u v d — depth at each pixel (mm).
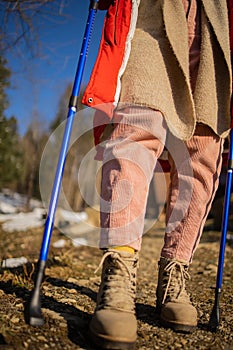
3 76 4461
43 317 1528
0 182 14188
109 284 1475
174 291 1732
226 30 1763
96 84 1566
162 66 1631
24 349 1313
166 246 1809
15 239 5383
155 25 1669
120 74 1609
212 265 3643
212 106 1697
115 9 1648
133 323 1384
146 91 1561
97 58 1601
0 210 10828
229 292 2502
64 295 2037
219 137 1742
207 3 1754
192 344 1552
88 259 3900
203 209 1775
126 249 1494
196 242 1803
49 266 3023
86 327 1553
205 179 1753
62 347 1367
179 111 1660
